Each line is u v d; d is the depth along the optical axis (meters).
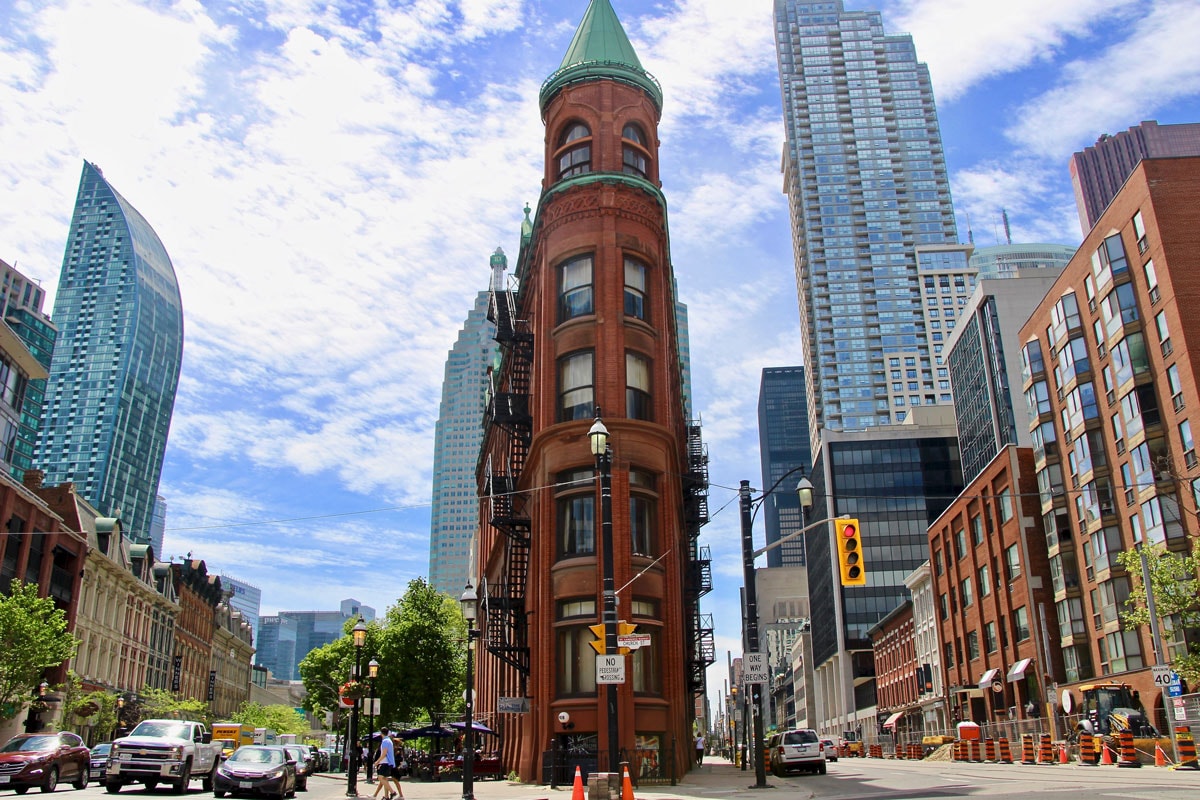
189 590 91.44
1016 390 107.12
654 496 32.62
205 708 80.38
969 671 69.19
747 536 27.47
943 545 75.19
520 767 34.03
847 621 120.69
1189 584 35.94
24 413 167.75
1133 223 50.94
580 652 30.30
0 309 171.12
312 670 78.12
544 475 33.00
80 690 58.56
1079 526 55.91
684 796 23.50
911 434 129.75
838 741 98.94
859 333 199.88
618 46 39.47
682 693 32.59
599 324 33.59
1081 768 32.59
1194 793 16.80
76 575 59.38
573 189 35.88
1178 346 46.81
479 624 55.47
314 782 42.75
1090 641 54.16
